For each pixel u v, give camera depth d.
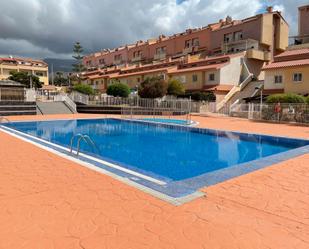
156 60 53.69
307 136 12.89
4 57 73.38
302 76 25.95
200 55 42.75
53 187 4.94
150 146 12.20
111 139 14.11
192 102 29.66
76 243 3.04
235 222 3.58
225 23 48.62
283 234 3.28
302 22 38.25
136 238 3.16
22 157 7.50
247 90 32.81
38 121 20.36
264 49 40.06
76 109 29.58
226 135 14.97
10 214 3.79
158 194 4.57
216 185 5.10
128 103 30.61
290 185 5.14
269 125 18.36
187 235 3.23
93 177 5.58
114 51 69.94
